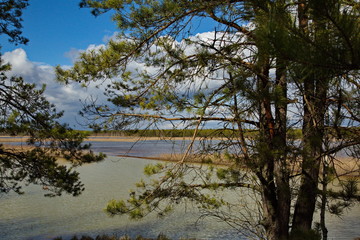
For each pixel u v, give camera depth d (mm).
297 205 6086
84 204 16172
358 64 2133
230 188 6340
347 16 2070
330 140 4824
